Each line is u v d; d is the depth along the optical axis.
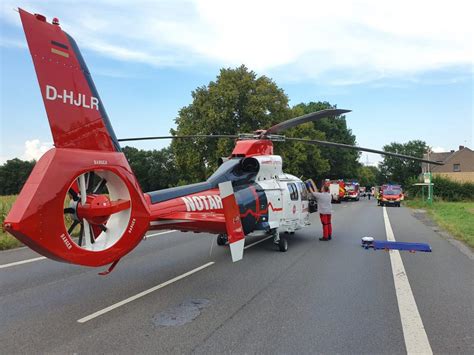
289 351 4.18
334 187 41.50
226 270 7.95
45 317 5.23
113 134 5.38
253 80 30.94
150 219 5.80
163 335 4.61
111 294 6.29
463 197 45.44
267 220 9.60
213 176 8.30
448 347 4.28
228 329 4.79
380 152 8.38
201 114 30.92
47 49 4.61
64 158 4.57
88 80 5.08
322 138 47.53
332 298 6.03
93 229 5.35
